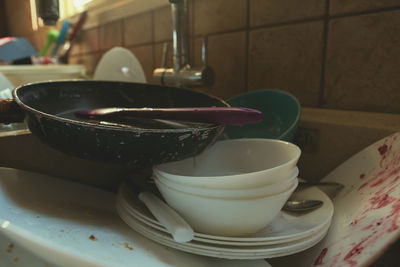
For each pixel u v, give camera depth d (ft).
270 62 1.96
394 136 1.24
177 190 0.96
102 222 1.10
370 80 1.57
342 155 1.52
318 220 1.05
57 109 1.33
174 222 0.93
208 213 0.93
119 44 3.24
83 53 3.96
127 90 1.53
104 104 1.47
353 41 1.60
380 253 0.78
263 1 1.93
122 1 2.98
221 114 1.01
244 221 0.94
